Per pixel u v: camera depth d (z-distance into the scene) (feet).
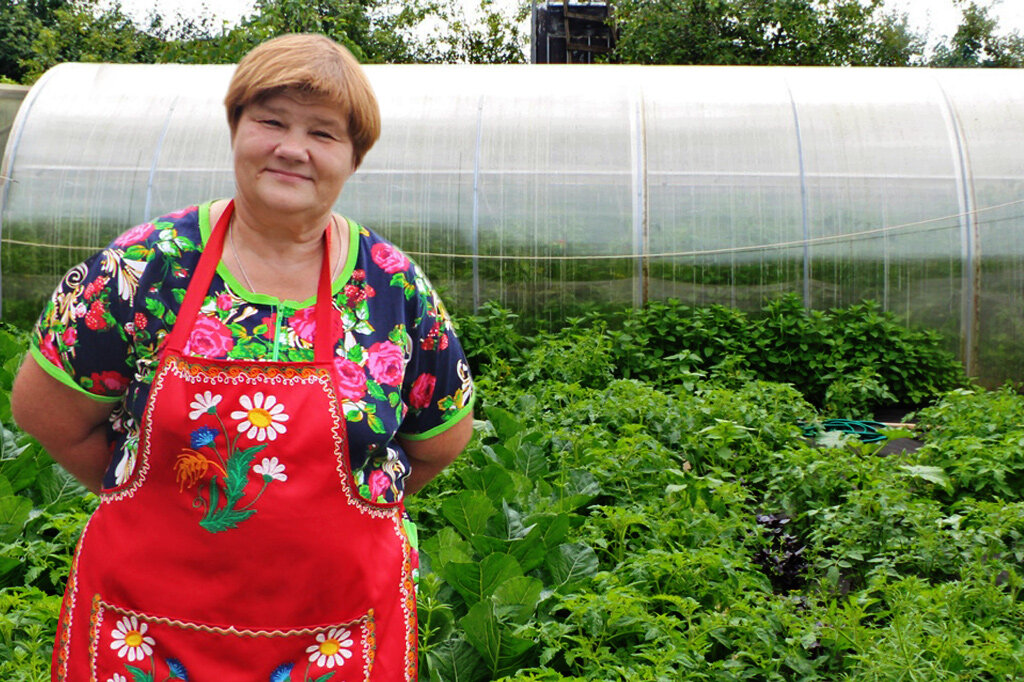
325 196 6.75
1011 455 19.61
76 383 6.68
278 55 6.61
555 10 72.84
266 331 6.77
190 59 51.49
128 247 6.65
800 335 30.66
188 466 6.52
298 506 6.60
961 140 32.14
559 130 32.94
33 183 33.22
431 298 7.32
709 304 31.89
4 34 73.41
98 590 6.70
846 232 31.58
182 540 6.59
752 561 16.46
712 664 12.25
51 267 33.19
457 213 32.22
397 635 7.12
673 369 29.66
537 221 32.07
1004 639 12.18
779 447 22.65
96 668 6.68
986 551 15.67
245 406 6.54
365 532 6.89
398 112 33.50
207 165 33.09
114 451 6.99
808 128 32.65
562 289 32.09
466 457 19.08
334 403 6.66
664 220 31.91
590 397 23.79
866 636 12.53
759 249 31.65
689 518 16.58
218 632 6.64
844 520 16.61
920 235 31.45
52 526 15.08
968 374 31.48
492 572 13.23
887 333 30.58
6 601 12.13
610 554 15.94
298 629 6.75
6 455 17.39
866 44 72.23
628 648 12.76
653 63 67.56
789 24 66.95
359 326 6.97
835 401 28.94
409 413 7.55
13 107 38.91
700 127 32.89
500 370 29.19
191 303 6.64
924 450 20.81
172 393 6.50
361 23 71.56
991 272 31.30
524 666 12.53
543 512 16.58
